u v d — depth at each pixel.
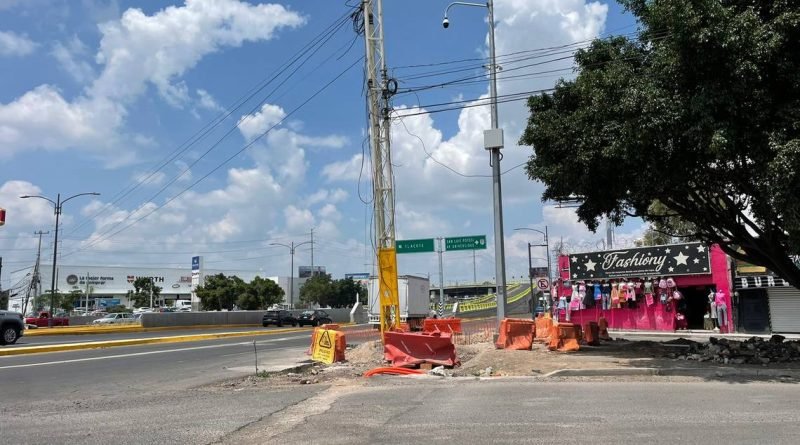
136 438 7.39
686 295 30.95
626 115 11.98
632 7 14.12
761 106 11.27
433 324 25.53
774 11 11.47
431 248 27.25
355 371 14.89
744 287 27.48
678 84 11.75
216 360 18.64
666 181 12.55
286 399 10.52
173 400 10.59
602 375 12.82
